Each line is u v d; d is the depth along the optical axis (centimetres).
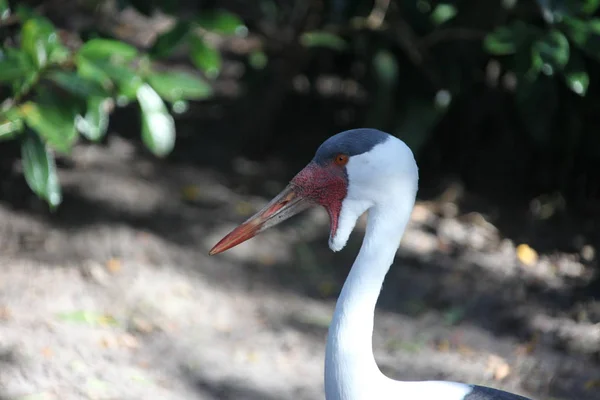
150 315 866
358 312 543
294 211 568
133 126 1191
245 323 883
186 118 1226
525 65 884
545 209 1112
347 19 1067
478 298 941
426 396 552
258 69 1168
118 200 1027
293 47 1119
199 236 995
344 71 1202
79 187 1036
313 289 951
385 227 545
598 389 809
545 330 892
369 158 539
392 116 1092
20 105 802
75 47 1020
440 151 1188
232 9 1216
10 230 956
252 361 826
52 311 842
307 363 834
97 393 741
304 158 1171
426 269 984
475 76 1124
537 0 853
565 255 1030
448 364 838
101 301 870
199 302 899
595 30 855
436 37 1017
